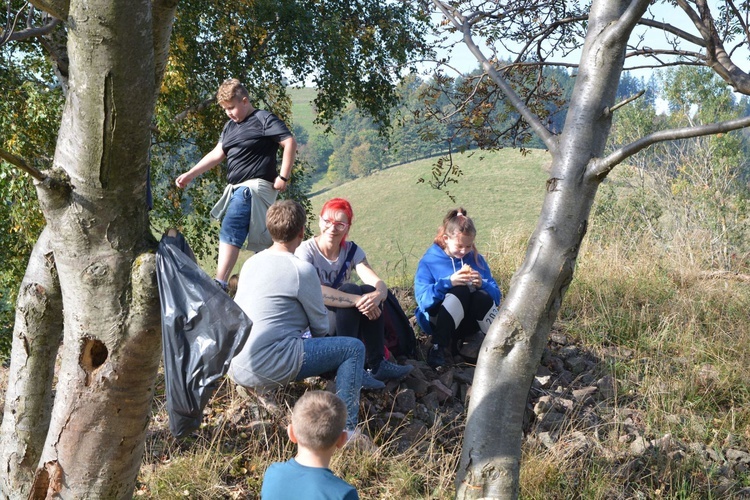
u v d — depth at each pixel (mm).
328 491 2367
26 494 3195
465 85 6500
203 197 13891
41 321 2980
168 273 2373
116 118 2166
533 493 3875
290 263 3816
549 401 4719
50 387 3170
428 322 5129
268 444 3967
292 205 3871
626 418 4805
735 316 6578
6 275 10641
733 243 11750
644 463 4332
